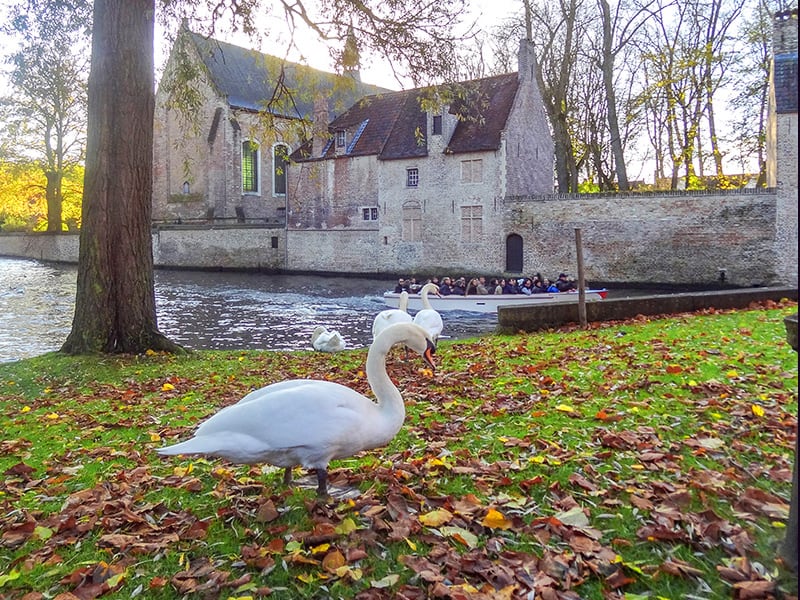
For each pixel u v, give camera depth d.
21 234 68.88
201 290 35.56
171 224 56.78
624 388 7.14
